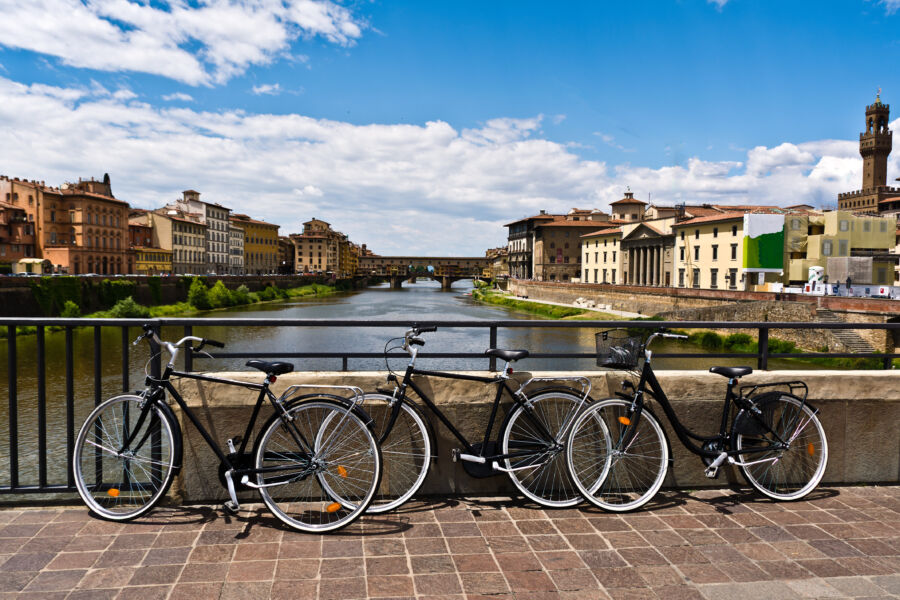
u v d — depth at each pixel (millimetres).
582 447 4102
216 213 122250
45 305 54031
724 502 4125
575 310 69875
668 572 3125
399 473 4082
